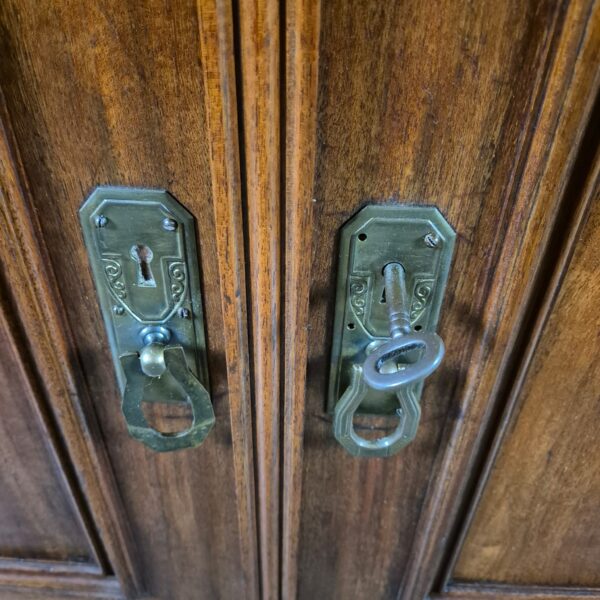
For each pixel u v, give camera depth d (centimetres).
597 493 61
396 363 48
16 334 50
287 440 54
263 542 66
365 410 55
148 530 69
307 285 44
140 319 49
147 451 60
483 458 59
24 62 38
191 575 75
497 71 37
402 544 68
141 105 39
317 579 74
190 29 36
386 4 35
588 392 52
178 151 41
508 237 42
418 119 39
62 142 41
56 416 57
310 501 65
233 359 48
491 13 35
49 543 74
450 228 43
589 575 71
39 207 44
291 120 37
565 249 43
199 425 51
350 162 41
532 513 64
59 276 47
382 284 46
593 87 35
